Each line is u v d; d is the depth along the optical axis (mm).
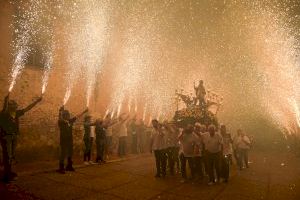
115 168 10633
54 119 11414
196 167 9133
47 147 11039
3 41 9664
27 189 6988
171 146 9906
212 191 7977
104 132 11734
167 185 8422
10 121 7621
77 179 8414
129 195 7129
